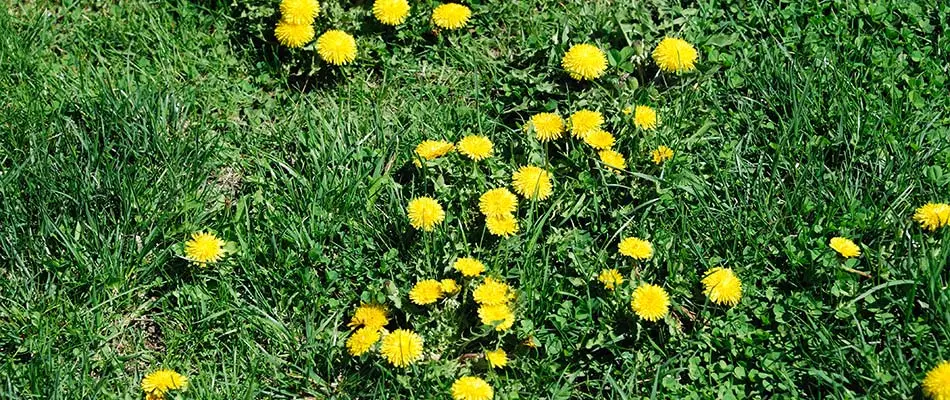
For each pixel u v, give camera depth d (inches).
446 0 71.5
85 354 60.1
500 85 69.1
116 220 63.9
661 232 63.0
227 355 61.1
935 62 68.2
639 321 59.7
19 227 63.0
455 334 60.2
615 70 67.4
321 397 60.0
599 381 59.8
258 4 70.4
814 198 63.3
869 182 63.9
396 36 70.8
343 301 62.4
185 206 63.9
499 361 59.1
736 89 67.9
